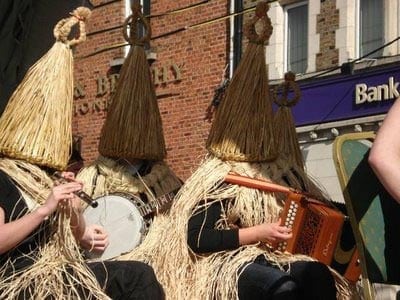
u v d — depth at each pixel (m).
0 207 4.05
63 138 4.48
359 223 3.63
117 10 17.11
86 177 6.04
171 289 4.93
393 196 3.30
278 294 4.45
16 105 4.44
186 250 5.00
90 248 4.43
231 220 5.08
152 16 13.01
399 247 3.69
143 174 6.15
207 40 15.56
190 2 15.84
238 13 12.65
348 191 3.67
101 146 6.21
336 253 4.92
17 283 3.94
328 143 14.27
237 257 4.79
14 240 3.91
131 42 6.50
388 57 13.50
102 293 3.92
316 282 4.56
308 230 4.87
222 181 5.13
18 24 5.74
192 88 15.78
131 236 5.61
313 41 14.52
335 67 14.11
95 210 5.74
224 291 4.64
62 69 4.56
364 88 13.80
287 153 5.93
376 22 13.90
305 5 14.85
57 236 4.13
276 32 14.98
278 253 4.89
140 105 6.25
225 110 5.50
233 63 15.12
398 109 3.41
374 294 3.62
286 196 5.16
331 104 14.22
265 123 5.48
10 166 4.29
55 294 3.92
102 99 17.33
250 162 5.38
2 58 5.63
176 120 16.03
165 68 16.19
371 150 3.37
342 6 14.14
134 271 3.99
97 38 17.45
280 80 14.82
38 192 4.24
